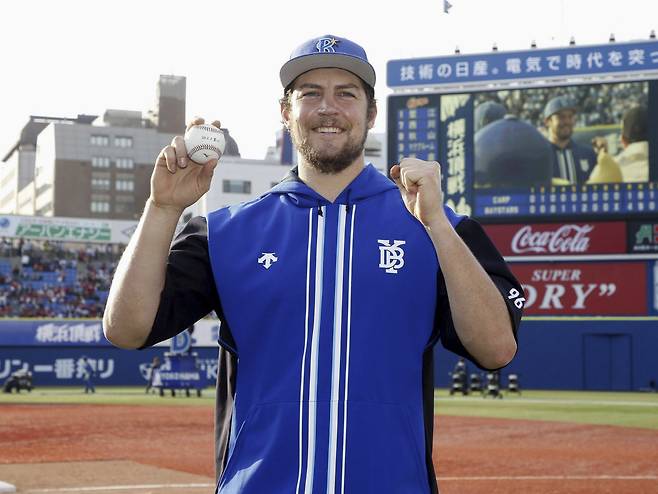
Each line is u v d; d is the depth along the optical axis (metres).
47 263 47.50
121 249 49.28
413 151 34.66
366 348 3.05
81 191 102.44
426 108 34.69
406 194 3.17
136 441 17.22
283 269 3.15
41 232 47.47
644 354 34.44
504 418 22.48
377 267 3.13
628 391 34.59
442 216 3.06
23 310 45.62
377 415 3.00
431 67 34.91
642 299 34.34
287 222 3.25
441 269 3.09
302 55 3.25
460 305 3.01
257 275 3.17
